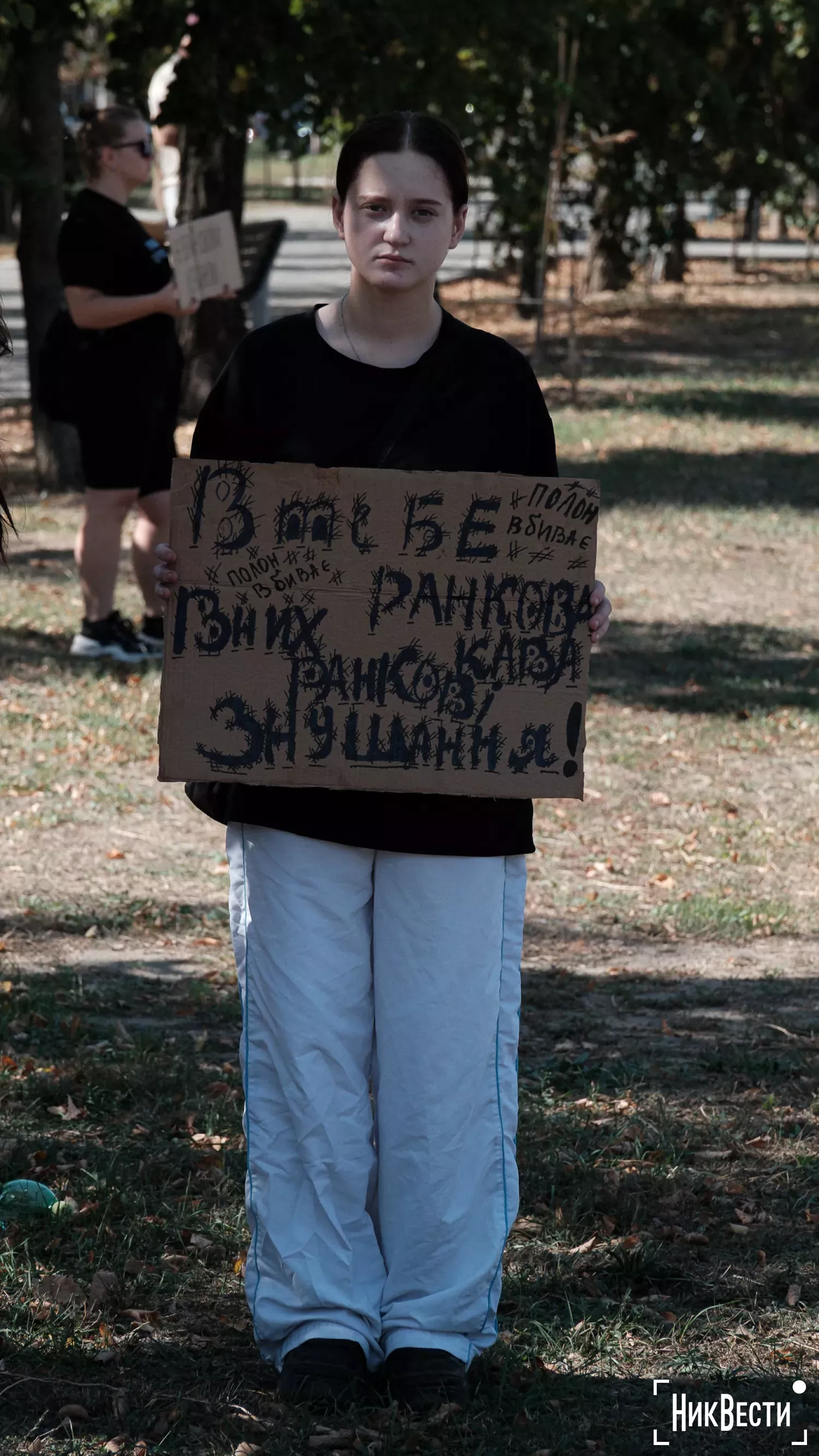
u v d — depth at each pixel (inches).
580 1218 279.6
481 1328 221.8
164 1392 224.1
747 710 677.3
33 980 393.1
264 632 215.2
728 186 1882.4
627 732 643.5
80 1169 291.0
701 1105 332.8
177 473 214.1
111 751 583.2
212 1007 384.2
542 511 213.5
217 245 644.7
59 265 654.5
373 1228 223.0
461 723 215.2
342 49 992.2
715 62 1758.1
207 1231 268.5
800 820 558.3
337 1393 214.4
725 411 1408.7
